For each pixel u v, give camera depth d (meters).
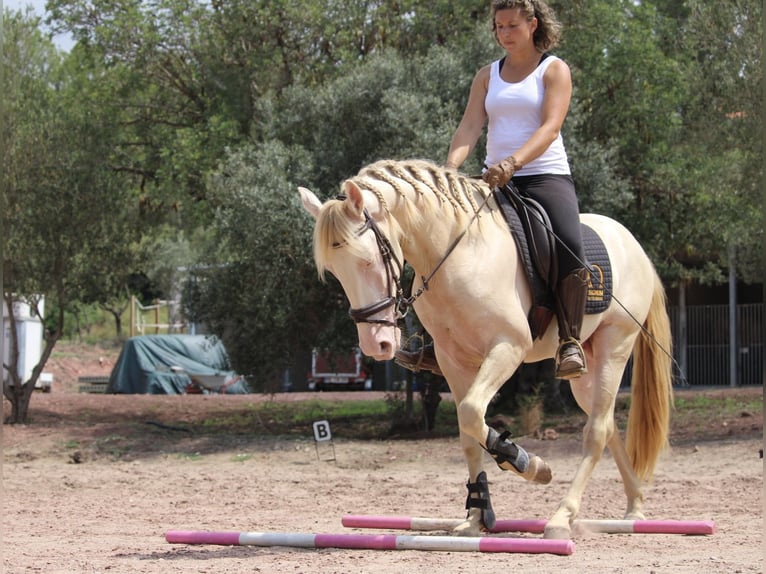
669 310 30.78
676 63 18.44
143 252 20.61
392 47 19.14
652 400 7.56
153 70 21.66
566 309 6.37
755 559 5.58
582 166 16.50
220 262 17.83
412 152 15.59
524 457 5.95
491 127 6.67
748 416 16.95
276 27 19.83
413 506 9.50
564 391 20.02
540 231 6.32
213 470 13.29
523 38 6.48
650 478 7.60
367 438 17.45
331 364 17.95
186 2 20.97
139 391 29.52
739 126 15.96
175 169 20.75
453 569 5.27
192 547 6.45
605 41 18.58
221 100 20.66
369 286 5.52
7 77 18.38
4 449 15.52
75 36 21.50
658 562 5.45
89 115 19.92
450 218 5.98
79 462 14.47
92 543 6.77
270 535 6.19
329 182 16.70
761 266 22.48
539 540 5.73
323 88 17.58
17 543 6.77
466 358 6.25
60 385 32.97
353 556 5.88
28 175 18.33
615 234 7.35
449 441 16.02
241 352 17.22
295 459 14.31
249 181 16.38
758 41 15.52
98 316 49.88
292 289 16.19
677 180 18.50
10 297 18.64
